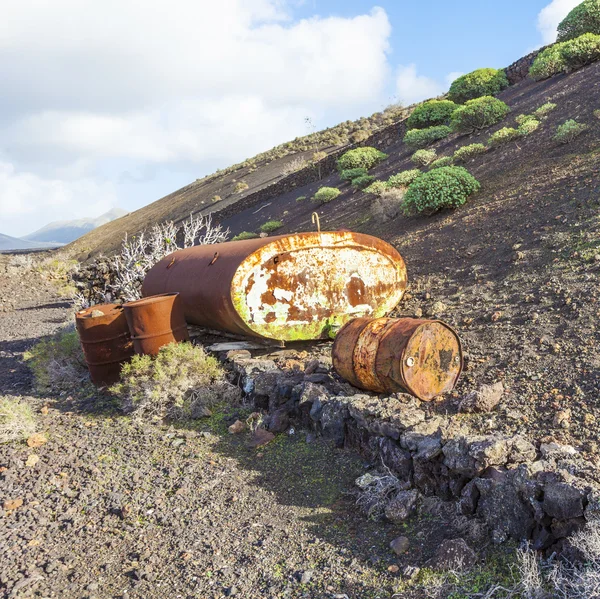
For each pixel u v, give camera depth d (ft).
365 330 19.36
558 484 11.36
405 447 15.23
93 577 13.35
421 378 18.03
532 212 32.14
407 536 13.26
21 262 96.58
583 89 51.57
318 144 204.95
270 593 12.01
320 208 80.48
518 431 15.14
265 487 16.63
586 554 10.35
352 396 18.65
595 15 70.59
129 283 45.47
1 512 16.66
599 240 25.02
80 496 17.12
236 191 175.52
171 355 23.90
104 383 27.37
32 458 19.94
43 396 27.91
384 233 44.70
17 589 13.00
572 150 38.78
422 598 11.15
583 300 21.07
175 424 22.20
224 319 25.76
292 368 23.15
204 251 29.96
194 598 12.17
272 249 24.47
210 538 14.40
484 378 18.78
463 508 13.24
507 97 76.13
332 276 25.76
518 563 11.35
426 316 26.27
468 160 52.01
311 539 13.78
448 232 36.65
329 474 16.67
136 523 15.49
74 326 39.22
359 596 11.59
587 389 15.98
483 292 26.23
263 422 20.52
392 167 75.72
